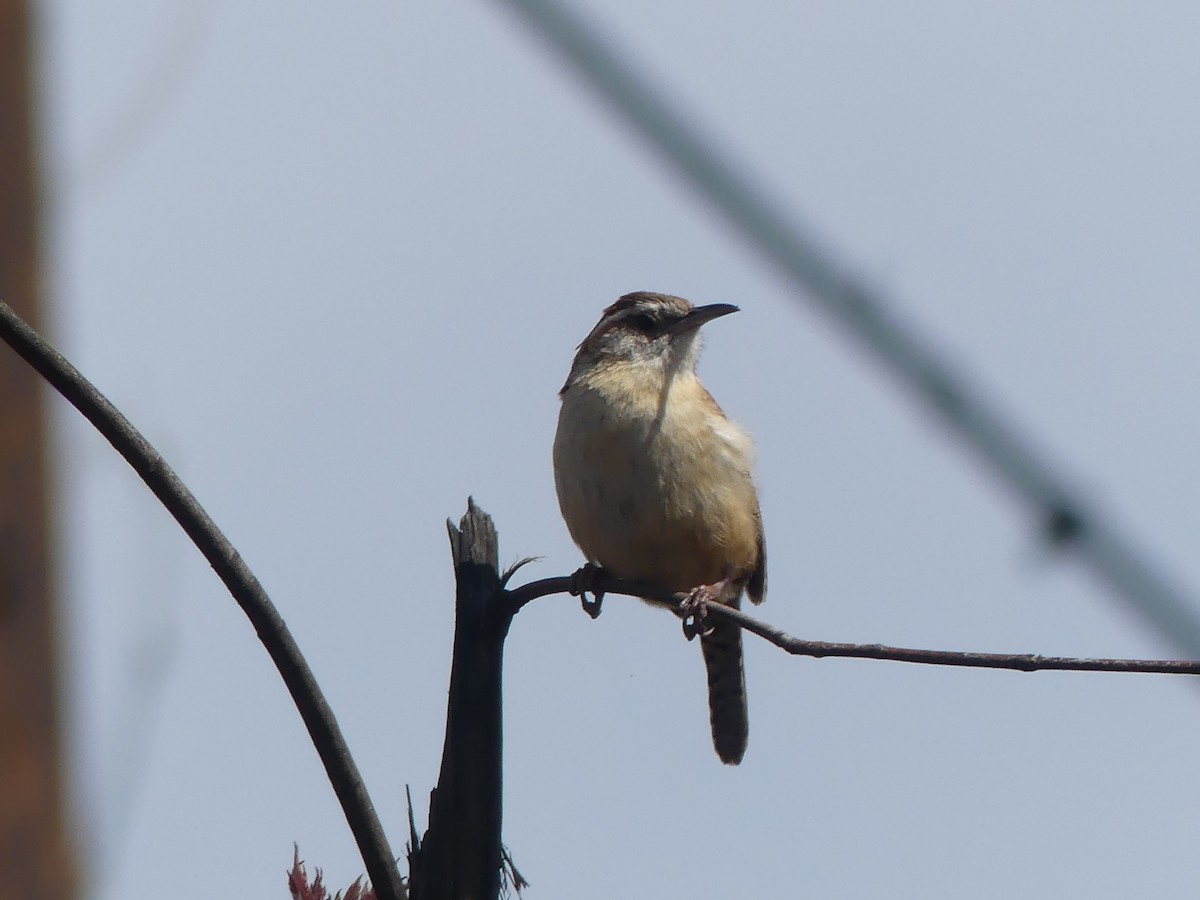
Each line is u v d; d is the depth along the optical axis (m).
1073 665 6.60
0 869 11.02
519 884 7.70
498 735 7.74
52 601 11.38
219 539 6.89
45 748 11.19
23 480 11.40
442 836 7.52
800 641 7.36
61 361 6.66
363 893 7.00
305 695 6.97
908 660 7.03
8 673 11.17
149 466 6.77
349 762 7.01
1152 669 6.46
